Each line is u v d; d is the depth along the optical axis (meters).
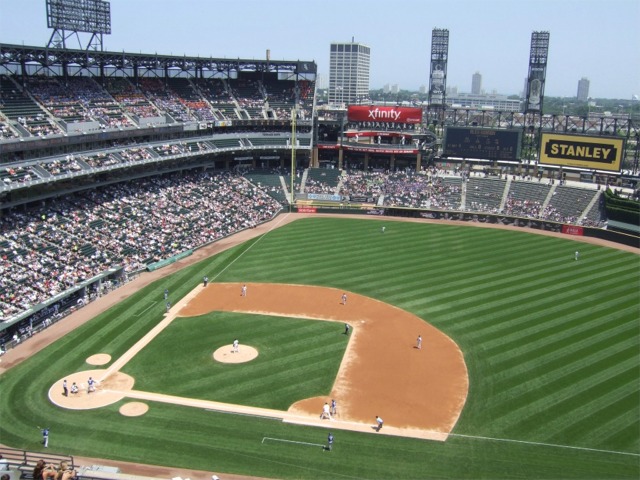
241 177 114.50
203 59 112.31
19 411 41.03
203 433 38.88
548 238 91.50
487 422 40.72
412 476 35.12
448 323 57.28
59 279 61.00
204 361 48.84
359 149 121.50
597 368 47.94
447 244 86.81
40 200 76.19
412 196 111.06
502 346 52.19
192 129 106.88
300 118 121.06
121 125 91.88
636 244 86.31
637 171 114.75
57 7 88.69
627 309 60.56
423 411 42.00
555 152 110.19
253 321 57.38
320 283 68.81
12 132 74.06
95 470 21.69
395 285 68.12
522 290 66.44
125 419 40.22
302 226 97.56
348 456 36.88
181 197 96.00
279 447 37.62
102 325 56.00
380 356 50.28
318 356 50.09
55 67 97.62
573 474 35.38
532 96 119.62
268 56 125.44
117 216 81.62
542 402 43.06
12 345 50.97
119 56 98.94
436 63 128.62
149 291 65.62
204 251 81.75
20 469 20.38
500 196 108.75
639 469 35.81
